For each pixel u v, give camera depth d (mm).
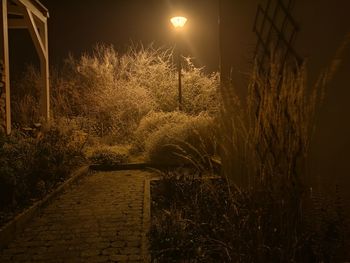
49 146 7305
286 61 3799
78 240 4355
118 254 3939
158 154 9320
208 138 8883
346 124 2887
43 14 10430
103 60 16312
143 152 10445
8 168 5223
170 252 3732
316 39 3271
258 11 4676
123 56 16344
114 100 14383
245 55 5246
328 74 3045
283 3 3928
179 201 5266
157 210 5316
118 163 9320
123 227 4750
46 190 6180
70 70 16297
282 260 2828
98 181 7738
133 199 6129
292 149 3150
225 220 3570
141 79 15719
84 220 5074
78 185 7324
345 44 2771
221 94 6605
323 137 3211
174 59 16109
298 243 2900
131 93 14492
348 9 2797
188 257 3664
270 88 3621
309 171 3166
